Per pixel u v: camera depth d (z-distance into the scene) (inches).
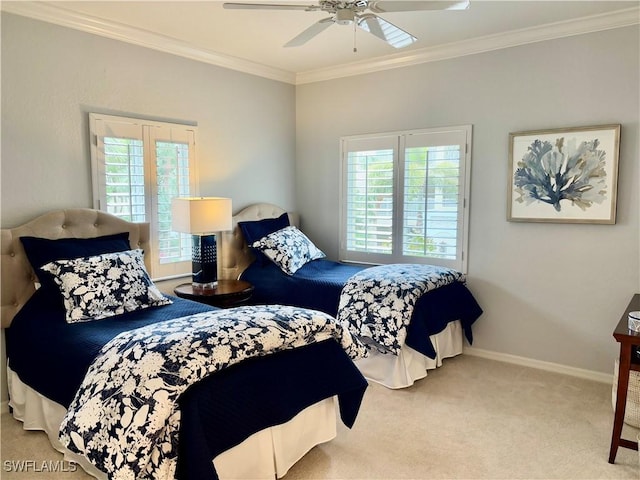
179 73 148.8
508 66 142.6
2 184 111.7
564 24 130.6
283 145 189.6
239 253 167.2
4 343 113.5
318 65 175.3
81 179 126.0
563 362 139.8
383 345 125.1
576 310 136.6
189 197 152.5
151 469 69.4
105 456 68.1
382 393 125.5
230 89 165.8
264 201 182.5
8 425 108.0
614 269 130.3
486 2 116.3
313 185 192.1
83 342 90.7
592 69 129.4
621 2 117.1
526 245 143.6
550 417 111.7
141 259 122.0
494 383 131.9
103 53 129.1
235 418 75.7
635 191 125.9
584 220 132.5
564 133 133.6
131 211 136.3
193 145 153.0
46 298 111.6
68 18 120.2
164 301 117.8
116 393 71.1
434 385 130.5
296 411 85.0
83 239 121.7
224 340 78.1
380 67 167.9
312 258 167.8
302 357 89.4
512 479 88.0
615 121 127.3
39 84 116.8
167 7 117.8
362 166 176.1
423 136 160.4
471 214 153.0
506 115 144.3
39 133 117.4
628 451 96.7
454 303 141.6
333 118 183.3
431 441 101.3
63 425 74.7
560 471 90.4
